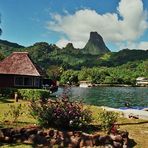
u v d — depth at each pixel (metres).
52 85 69.75
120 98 74.38
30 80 61.38
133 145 15.05
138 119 22.41
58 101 17.16
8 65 62.19
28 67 61.38
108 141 14.23
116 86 190.12
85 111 16.95
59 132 14.43
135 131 17.91
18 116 18.88
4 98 38.88
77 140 14.09
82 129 16.14
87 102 59.00
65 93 17.86
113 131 14.95
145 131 17.98
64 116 16.09
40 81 63.34
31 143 14.24
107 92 105.44
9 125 16.08
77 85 178.25
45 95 40.44
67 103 16.75
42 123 16.28
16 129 14.57
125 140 14.62
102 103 57.94
